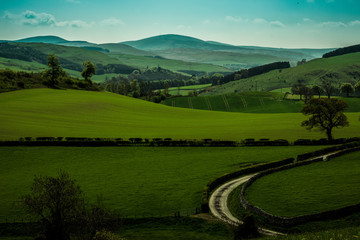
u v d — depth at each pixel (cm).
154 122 14862
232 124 14412
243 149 9800
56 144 9988
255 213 4850
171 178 7356
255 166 7569
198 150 9831
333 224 4253
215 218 4944
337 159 8156
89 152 9594
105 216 4341
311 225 4291
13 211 5575
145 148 10044
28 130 11275
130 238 4441
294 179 6625
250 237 3934
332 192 5547
